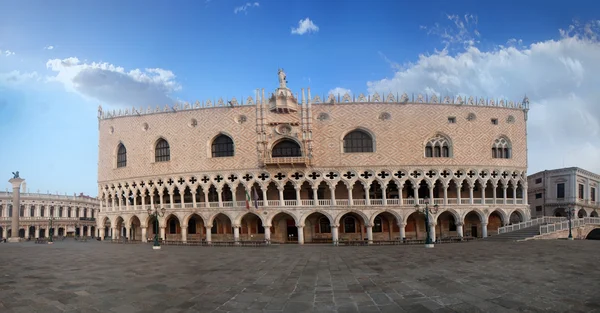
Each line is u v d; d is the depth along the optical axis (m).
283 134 60.84
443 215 64.75
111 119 71.81
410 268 26.12
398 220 59.62
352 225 63.84
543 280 20.48
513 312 14.21
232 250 46.16
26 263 32.00
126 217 69.31
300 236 59.28
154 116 67.19
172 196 64.81
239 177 61.19
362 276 23.16
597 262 27.48
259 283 21.30
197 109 64.38
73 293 18.69
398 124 61.06
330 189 60.09
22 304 16.48
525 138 64.94
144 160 67.31
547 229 55.34
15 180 78.56
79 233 133.12
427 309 14.84
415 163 60.47
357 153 60.28
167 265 30.11
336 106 61.06
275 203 60.56
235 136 62.06
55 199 123.88
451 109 62.19
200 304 16.34
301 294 18.17
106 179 72.06
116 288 19.95
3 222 109.56
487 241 54.19
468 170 61.56
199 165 63.16
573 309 14.53
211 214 62.28
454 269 25.09
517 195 68.31
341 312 14.76
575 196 76.06
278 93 60.44
